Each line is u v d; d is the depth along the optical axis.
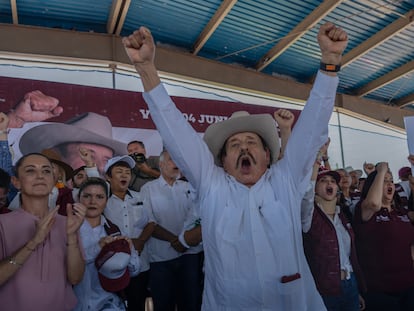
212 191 1.92
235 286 1.81
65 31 5.76
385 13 6.25
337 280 2.79
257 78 7.33
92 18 6.03
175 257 3.45
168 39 6.67
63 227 2.33
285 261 1.84
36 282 2.07
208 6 5.86
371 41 6.84
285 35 6.65
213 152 2.15
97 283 2.41
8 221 2.18
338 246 2.88
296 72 7.93
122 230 3.33
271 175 1.99
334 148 8.11
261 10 6.04
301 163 1.89
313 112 1.81
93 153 4.98
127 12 5.85
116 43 5.98
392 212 3.39
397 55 7.50
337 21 6.39
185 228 3.44
